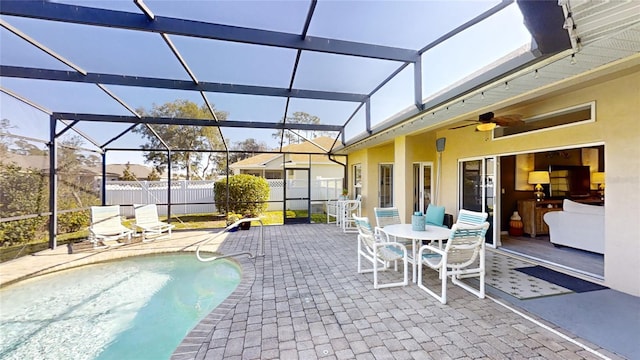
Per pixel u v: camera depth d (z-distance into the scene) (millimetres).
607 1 1657
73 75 4770
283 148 9586
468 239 3449
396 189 7367
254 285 4023
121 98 5809
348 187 10570
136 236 7539
